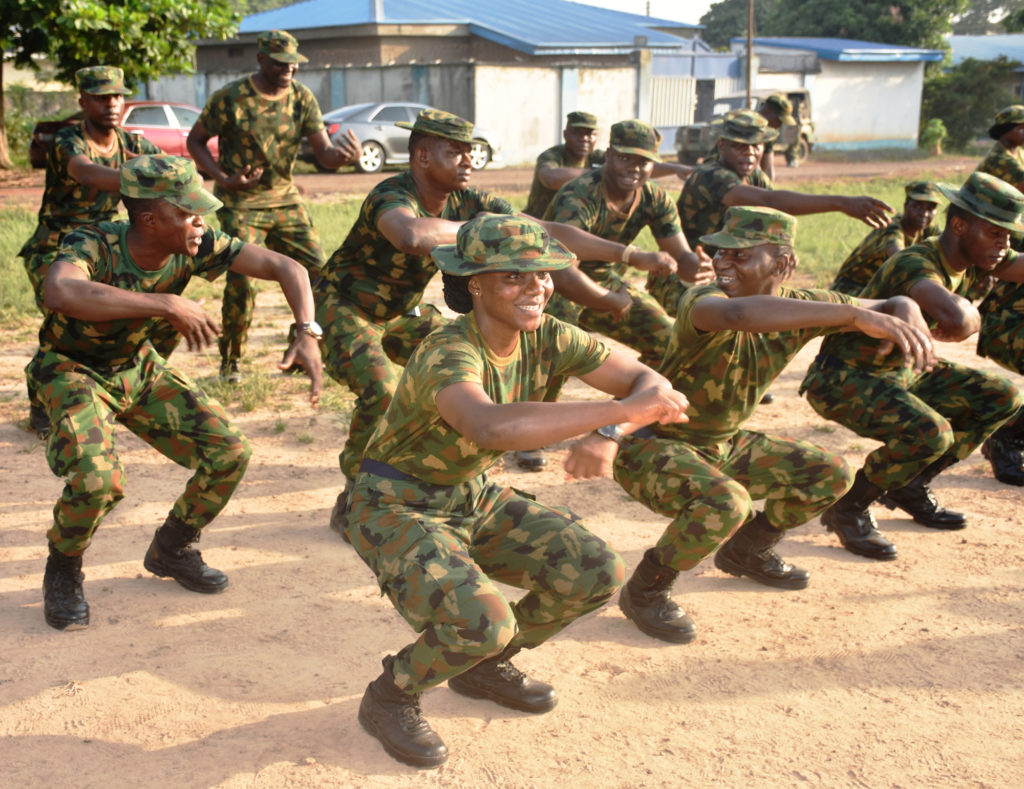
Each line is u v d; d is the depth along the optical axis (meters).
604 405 2.85
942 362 5.21
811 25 49.62
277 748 3.30
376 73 29.39
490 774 3.19
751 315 3.64
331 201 18.25
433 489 3.23
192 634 4.05
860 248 6.32
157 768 3.19
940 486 6.02
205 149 7.31
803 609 4.36
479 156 26.64
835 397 4.93
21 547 4.84
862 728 3.46
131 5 18.69
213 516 4.34
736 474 4.25
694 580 4.66
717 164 7.07
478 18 36.38
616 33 37.28
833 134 37.38
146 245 3.85
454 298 3.22
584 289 4.89
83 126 6.64
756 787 3.14
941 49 47.38
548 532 3.34
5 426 6.59
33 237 6.86
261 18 36.91
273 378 7.84
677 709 3.57
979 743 3.38
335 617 4.23
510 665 3.59
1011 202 4.57
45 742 3.31
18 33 19.05
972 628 4.18
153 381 4.19
